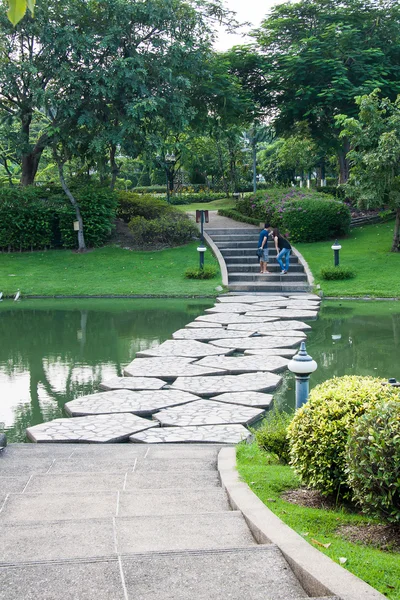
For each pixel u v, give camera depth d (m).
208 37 24.11
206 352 11.25
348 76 28.23
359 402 4.28
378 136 20.41
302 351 5.91
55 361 11.22
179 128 23.58
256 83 30.52
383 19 28.81
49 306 17.69
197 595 2.73
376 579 2.88
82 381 9.82
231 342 12.05
